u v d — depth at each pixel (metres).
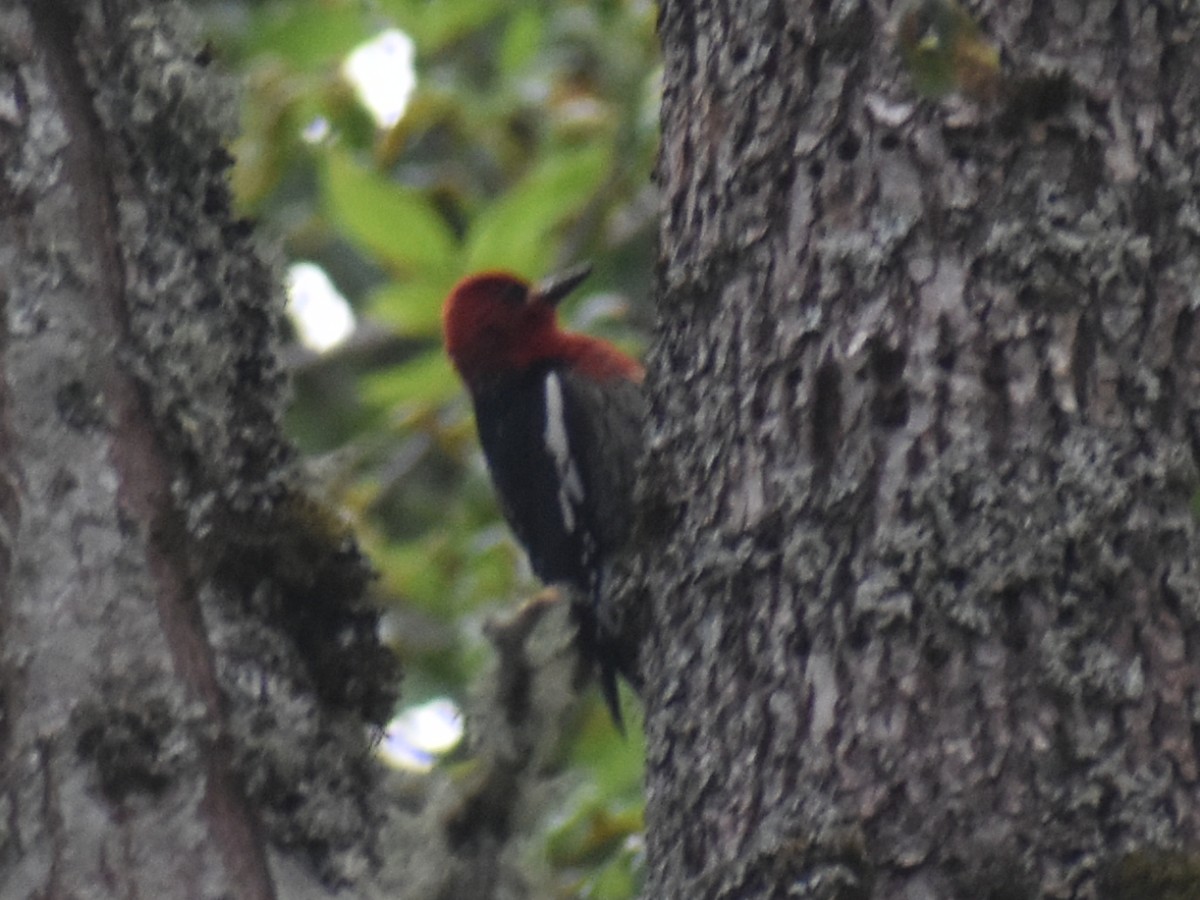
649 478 6.28
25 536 5.27
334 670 5.82
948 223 5.70
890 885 5.29
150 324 5.63
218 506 5.65
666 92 6.57
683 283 6.27
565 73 13.19
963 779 5.30
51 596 5.26
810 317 5.83
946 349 5.62
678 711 5.96
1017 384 5.56
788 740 5.57
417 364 12.28
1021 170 5.70
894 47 5.88
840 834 5.35
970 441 5.53
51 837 5.09
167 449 5.57
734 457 5.95
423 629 12.24
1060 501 5.45
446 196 13.34
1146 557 5.44
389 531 14.52
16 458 5.31
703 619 5.95
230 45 13.39
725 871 5.56
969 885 5.21
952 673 5.38
